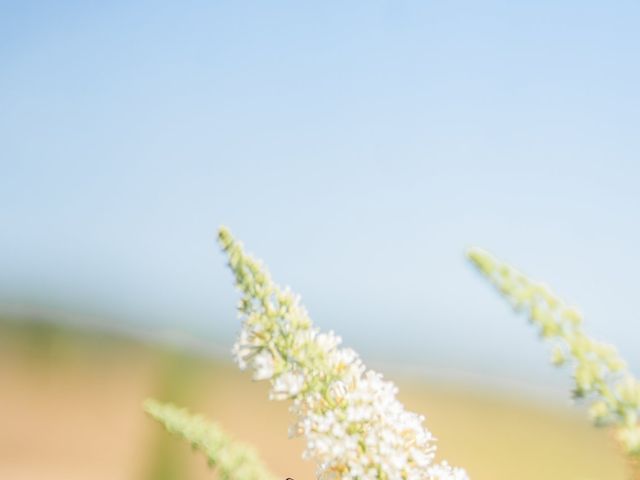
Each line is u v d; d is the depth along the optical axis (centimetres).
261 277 50
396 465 47
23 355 504
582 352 38
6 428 392
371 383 50
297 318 50
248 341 50
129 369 477
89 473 325
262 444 268
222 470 45
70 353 497
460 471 48
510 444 329
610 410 37
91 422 399
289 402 50
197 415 46
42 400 440
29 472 333
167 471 148
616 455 37
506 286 39
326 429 48
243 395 306
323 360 50
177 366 271
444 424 403
